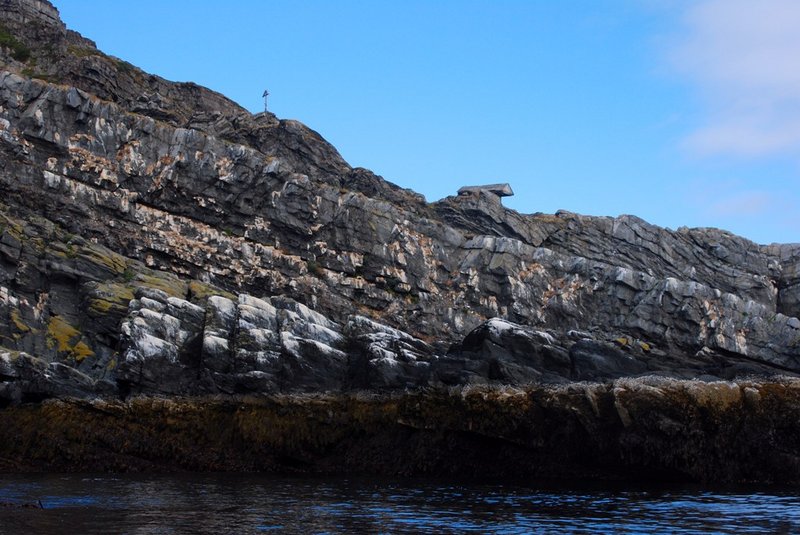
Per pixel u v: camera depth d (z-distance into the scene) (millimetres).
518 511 36344
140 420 50719
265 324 55719
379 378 53188
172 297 55469
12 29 79438
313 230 65938
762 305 67750
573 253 73688
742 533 32000
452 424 50750
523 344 54812
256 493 40375
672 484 47031
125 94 76188
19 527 30391
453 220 75500
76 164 61938
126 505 35875
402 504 37750
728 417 49438
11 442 48594
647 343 65125
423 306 66562
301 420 51938
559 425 49781
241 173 65188
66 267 56969
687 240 75812
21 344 53094
